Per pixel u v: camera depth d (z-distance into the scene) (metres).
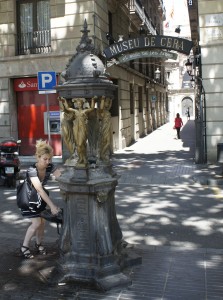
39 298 4.07
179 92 63.50
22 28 16.86
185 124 45.06
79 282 4.38
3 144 11.32
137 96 25.94
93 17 15.48
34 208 5.16
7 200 9.52
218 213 7.94
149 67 32.31
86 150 4.35
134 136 24.95
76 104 4.34
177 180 11.66
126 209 8.38
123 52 14.81
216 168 13.31
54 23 15.95
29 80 16.58
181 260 5.06
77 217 4.48
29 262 5.07
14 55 16.66
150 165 14.45
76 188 4.38
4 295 4.15
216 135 14.49
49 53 15.95
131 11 21.78
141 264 4.91
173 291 4.17
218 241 6.21
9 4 16.53
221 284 4.32
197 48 19.53
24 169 14.19
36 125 16.86
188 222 7.32
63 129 4.61
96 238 4.43
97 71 4.32
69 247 4.58
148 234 6.59
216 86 14.40
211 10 14.38
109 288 4.20
